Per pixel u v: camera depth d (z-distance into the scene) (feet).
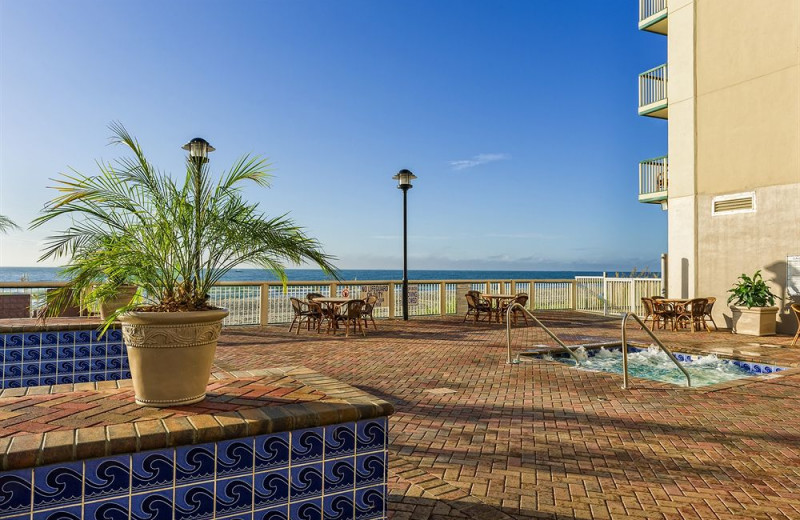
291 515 7.85
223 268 10.16
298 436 7.93
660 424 16.70
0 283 35.37
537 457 13.53
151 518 6.91
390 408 8.59
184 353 8.34
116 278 9.74
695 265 47.47
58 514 6.42
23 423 7.38
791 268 40.34
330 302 40.24
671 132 50.16
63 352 18.63
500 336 40.01
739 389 21.85
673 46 50.08
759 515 10.18
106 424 7.33
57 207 9.44
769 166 41.98
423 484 11.57
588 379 23.99
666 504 10.68
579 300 64.44
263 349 32.81
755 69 43.09
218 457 7.34
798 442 14.87
